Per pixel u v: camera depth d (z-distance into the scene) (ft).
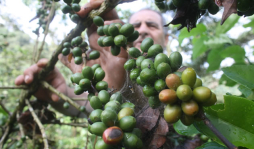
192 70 3.03
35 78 8.83
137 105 4.69
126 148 3.26
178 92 2.89
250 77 4.46
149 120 4.12
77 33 6.25
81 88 4.45
